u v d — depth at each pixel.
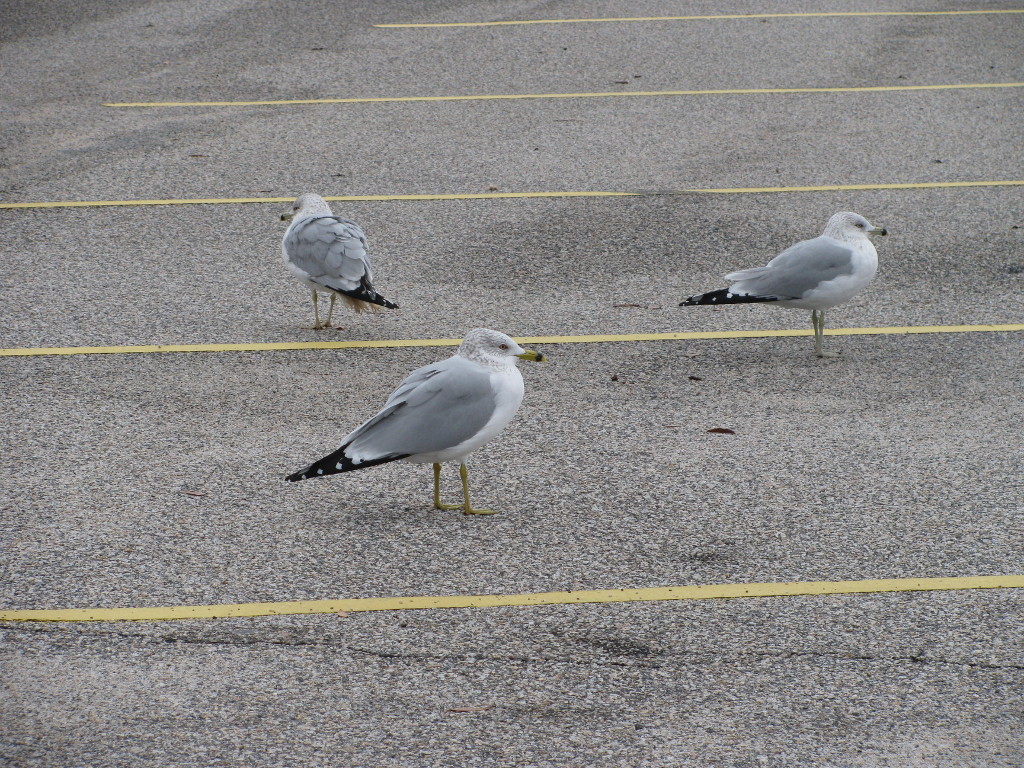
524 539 6.32
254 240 11.30
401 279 10.40
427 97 15.80
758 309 9.88
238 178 12.95
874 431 7.60
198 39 18.47
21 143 13.99
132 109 15.28
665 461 7.21
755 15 19.75
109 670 5.21
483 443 6.44
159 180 12.88
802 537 6.32
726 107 15.29
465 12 20.16
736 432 7.61
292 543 6.27
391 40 18.47
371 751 4.71
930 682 5.14
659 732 4.83
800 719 4.91
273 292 10.16
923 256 10.80
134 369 8.60
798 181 12.74
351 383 8.43
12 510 6.55
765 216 11.80
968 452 7.28
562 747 4.74
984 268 10.49
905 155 13.48
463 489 6.58
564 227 11.57
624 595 5.82
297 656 5.32
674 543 6.28
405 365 8.74
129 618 5.59
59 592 5.78
